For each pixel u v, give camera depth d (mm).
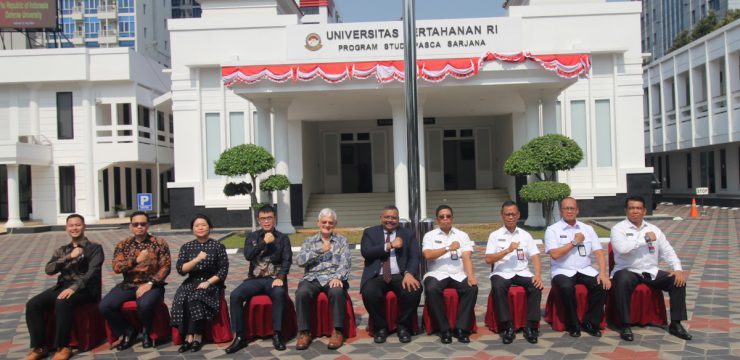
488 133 24453
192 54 19062
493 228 16562
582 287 6145
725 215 20438
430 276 6148
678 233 15156
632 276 6020
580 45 18781
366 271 6180
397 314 6156
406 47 6684
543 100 16359
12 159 21750
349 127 24625
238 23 18906
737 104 23500
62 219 23750
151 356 5773
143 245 6277
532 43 18828
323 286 6164
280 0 21828
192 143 19312
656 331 6078
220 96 19250
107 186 24812
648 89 32875
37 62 23250
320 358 5539
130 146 23750
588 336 5996
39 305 5766
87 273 6012
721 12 39375
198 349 5930
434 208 20641
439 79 14742
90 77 23406
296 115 20266
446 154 24672
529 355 5426
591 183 19250
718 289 7969
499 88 15703
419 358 5438
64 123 23828
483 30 16047
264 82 15078
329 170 24672
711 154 28281
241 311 5957
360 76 14758
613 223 17547
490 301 6285
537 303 5926
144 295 5996
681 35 36562
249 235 6375
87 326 5996
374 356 5535
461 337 5902
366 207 20969
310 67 14859
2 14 25406
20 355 5914
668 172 33719
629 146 19234
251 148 15086
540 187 14438
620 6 18891
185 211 19234
